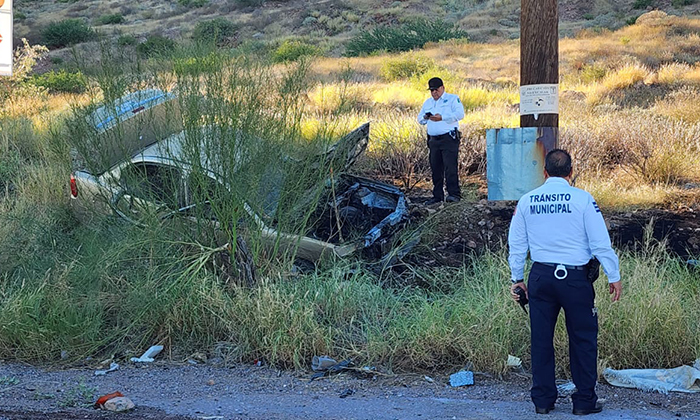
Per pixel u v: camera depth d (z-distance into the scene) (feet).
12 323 20.15
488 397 16.08
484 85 65.10
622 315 18.06
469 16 133.49
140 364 19.16
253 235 21.56
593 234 13.66
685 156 33.50
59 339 20.13
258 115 21.30
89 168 23.18
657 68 68.08
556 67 21.42
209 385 17.29
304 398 16.15
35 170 33.73
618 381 16.60
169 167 22.08
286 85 22.07
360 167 35.37
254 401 15.88
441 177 29.89
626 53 78.28
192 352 19.77
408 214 24.95
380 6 149.79
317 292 20.15
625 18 117.39
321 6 151.33
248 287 21.12
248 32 136.77
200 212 21.57
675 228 26.50
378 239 23.07
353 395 16.43
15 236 26.11
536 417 14.23
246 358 19.21
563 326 17.67
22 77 58.23
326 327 19.56
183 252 21.91
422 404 15.51
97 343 19.98
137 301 20.44
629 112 47.16
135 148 23.25
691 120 44.29
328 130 25.11
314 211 23.99
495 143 21.63
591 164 34.19
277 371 18.38
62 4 189.57
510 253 14.56
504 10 134.10
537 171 21.40
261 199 21.85
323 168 22.66
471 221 27.76
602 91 58.18
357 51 106.63
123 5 180.24
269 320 19.11
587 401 14.23
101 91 23.66
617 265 13.61
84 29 137.18
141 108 22.79
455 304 19.95
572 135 36.42
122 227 22.22
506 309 18.81
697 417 14.34
